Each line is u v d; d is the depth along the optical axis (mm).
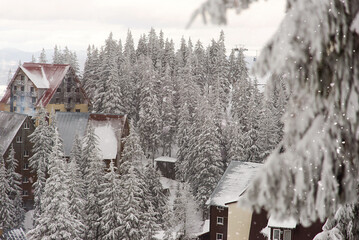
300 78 5133
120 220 65188
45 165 91938
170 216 74125
